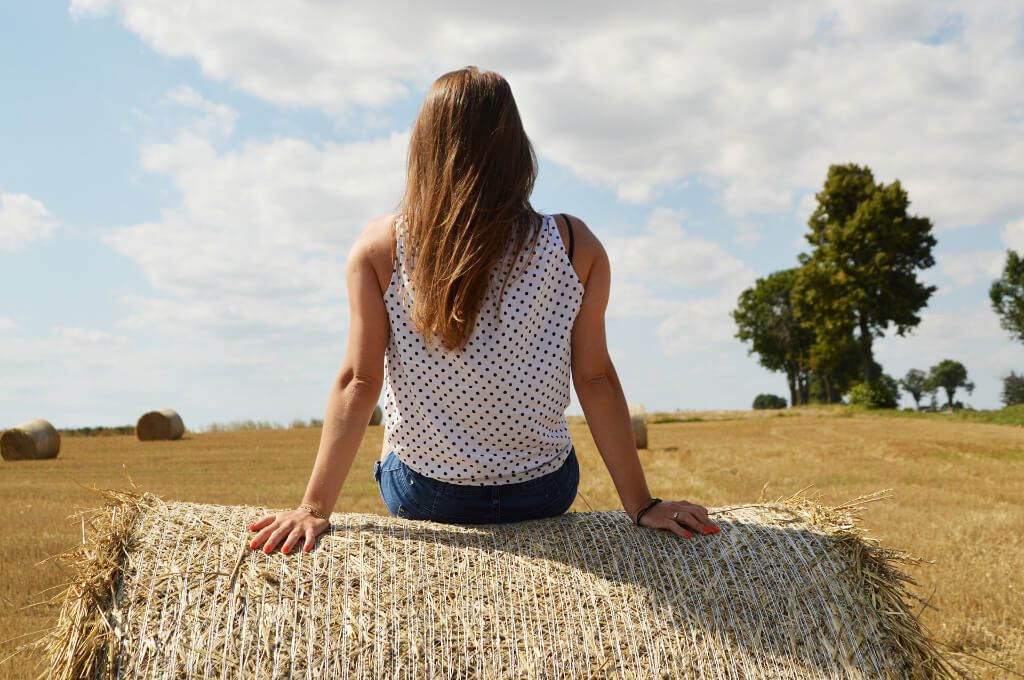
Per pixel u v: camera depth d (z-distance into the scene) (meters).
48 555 6.09
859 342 47.97
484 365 2.33
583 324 2.47
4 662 3.72
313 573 2.12
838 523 2.47
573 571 2.23
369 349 2.37
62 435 28.17
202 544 2.19
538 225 2.34
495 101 2.30
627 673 2.03
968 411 36.28
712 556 2.33
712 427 29.53
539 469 2.50
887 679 2.15
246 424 31.56
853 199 48.00
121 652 1.98
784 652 2.14
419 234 2.30
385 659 1.96
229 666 1.93
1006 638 4.15
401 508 2.58
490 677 1.98
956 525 7.43
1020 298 50.06
